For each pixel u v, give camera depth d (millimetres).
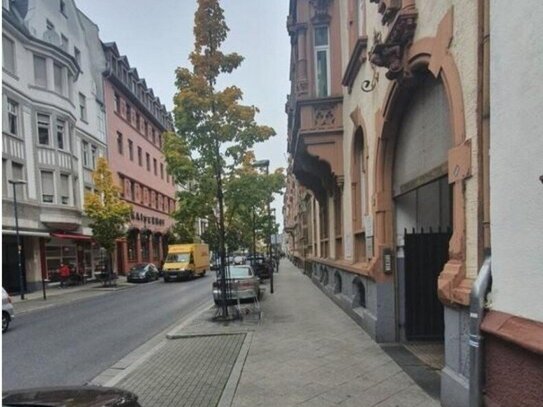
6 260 22984
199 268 32125
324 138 11172
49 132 25203
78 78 29625
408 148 6742
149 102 46688
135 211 39625
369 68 8070
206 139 10891
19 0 25594
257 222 24641
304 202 29531
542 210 2902
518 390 3113
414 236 7332
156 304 16016
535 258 2980
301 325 9305
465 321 4035
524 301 3117
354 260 9805
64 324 12195
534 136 2988
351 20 9688
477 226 3883
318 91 11633
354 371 5801
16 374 7055
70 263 27953
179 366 6660
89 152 30672
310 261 23531
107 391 3096
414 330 7344
